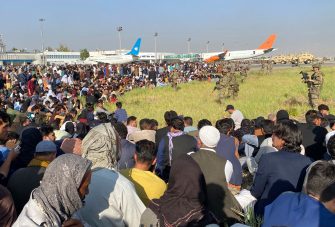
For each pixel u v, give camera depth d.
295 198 3.18
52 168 2.85
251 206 5.05
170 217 3.75
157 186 4.57
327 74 49.06
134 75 44.47
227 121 7.34
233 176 6.19
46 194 2.78
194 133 8.80
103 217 3.62
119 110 16.19
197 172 3.89
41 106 16.55
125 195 3.72
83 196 2.99
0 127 5.68
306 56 104.75
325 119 10.05
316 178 3.17
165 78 42.69
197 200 3.85
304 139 8.05
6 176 4.96
